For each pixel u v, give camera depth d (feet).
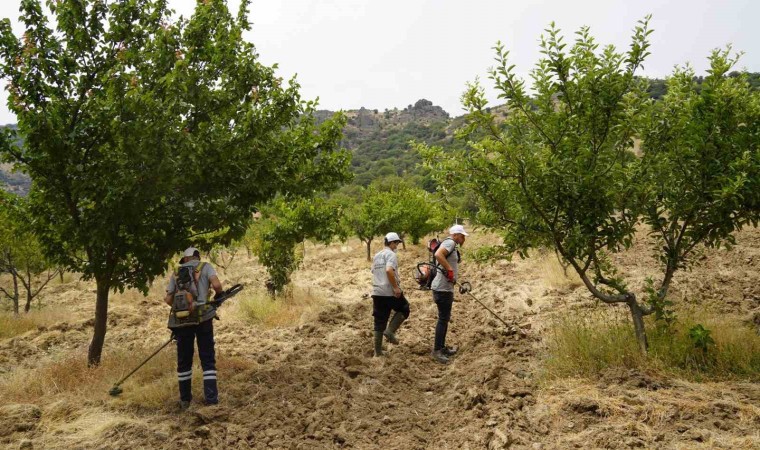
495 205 20.17
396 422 17.02
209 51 23.65
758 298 25.48
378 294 24.35
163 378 21.31
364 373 21.76
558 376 18.72
